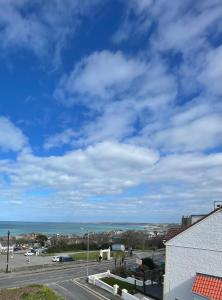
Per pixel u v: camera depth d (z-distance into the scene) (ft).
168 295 117.19
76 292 146.00
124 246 362.53
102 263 260.62
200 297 102.22
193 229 113.50
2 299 121.70
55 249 341.82
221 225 106.01
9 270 213.66
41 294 132.16
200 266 109.81
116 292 141.69
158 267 194.18
